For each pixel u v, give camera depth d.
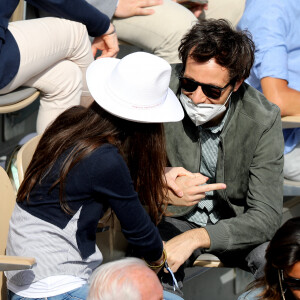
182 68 11.54
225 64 10.79
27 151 10.09
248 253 11.61
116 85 8.88
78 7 12.71
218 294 15.51
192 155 11.91
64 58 12.47
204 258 12.45
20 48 11.23
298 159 15.51
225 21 11.28
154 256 9.55
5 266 7.77
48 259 8.50
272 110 11.61
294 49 15.30
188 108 11.25
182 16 15.33
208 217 12.31
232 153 11.70
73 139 8.62
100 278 7.27
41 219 8.59
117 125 8.80
